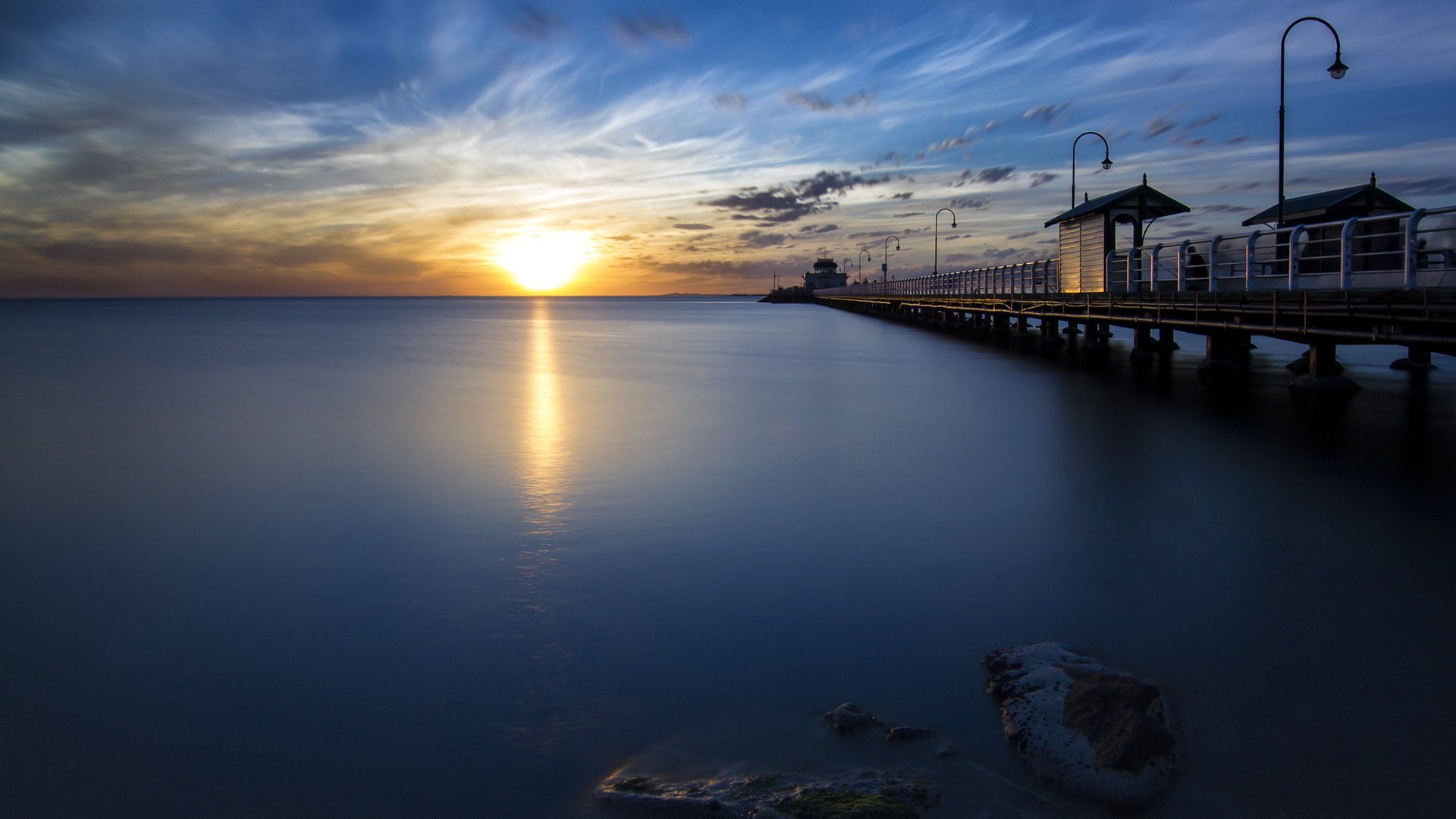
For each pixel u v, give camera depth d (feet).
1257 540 25.00
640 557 25.05
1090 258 91.45
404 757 14.78
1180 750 13.52
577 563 24.72
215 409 61.67
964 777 13.02
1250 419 46.78
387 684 17.51
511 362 104.01
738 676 17.10
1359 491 30.25
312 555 26.50
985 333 143.33
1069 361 90.58
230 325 234.79
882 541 25.93
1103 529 26.68
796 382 74.23
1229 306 53.16
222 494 35.22
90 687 17.92
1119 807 12.26
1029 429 46.09
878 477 34.91
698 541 26.45
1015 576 22.52
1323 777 13.08
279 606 22.26
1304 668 16.71
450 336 175.94
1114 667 16.89
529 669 17.89
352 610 21.72
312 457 42.37
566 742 14.94
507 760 14.51
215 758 15.07
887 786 12.62
